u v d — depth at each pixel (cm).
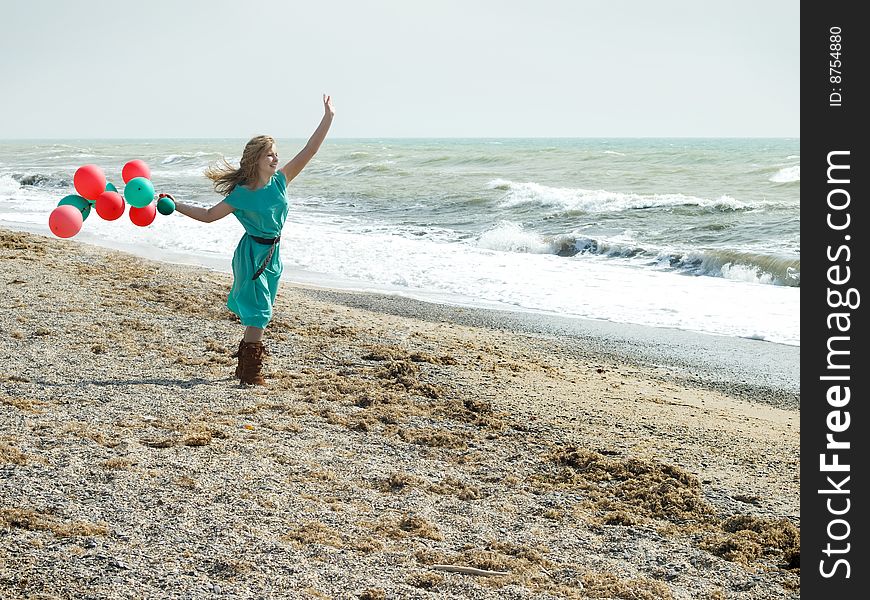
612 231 2083
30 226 1988
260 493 454
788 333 1105
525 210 2522
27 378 616
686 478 542
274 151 618
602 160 4347
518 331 1098
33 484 430
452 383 721
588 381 814
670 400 771
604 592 388
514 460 563
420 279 1488
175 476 463
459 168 4278
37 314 802
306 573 367
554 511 483
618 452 587
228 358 727
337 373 719
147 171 610
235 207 617
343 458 530
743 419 719
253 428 562
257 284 645
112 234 1888
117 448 495
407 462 539
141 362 691
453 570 393
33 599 325
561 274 1548
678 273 1573
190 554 373
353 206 2761
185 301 921
